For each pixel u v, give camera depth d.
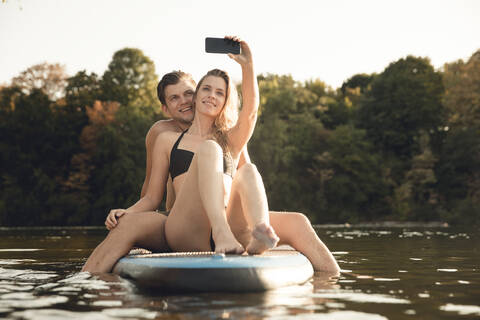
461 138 31.33
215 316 1.70
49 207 30.06
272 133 32.34
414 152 33.72
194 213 2.91
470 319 1.69
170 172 3.37
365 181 32.12
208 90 3.30
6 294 2.22
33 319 1.69
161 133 3.56
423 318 1.71
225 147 3.21
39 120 32.41
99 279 2.69
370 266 3.69
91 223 30.34
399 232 13.34
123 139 31.27
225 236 2.60
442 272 3.24
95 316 1.72
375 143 35.28
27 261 4.27
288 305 1.92
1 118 32.34
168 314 1.74
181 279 2.23
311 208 31.77
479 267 3.61
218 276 2.21
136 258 2.75
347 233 12.66
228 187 3.07
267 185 31.39
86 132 32.06
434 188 31.59
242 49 3.20
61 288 2.38
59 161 32.53
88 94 35.94
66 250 5.86
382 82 36.22
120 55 40.38
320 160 32.69
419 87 35.03
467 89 32.56
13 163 31.19
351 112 38.50
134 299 2.05
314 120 35.06
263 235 2.47
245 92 3.21
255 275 2.25
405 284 2.59
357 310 1.83
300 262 2.69
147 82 40.19
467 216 27.36
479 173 30.94
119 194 30.75
